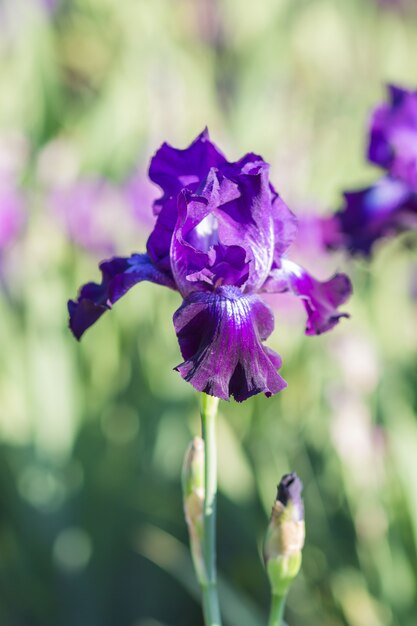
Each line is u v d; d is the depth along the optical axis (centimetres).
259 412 130
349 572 112
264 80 192
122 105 161
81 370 134
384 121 116
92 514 121
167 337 134
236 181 78
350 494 111
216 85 212
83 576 120
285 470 119
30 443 124
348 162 171
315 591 116
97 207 139
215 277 79
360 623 110
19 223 140
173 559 114
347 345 116
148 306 137
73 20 244
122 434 127
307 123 177
